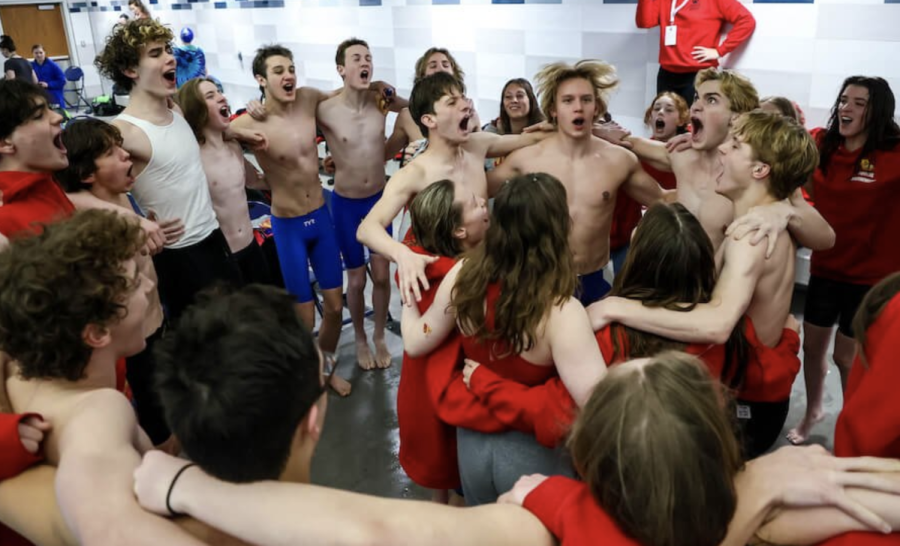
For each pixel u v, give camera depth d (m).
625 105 4.91
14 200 1.96
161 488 0.93
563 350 1.57
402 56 6.51
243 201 3.50
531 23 5.29
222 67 9.17
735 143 1.96
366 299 4.66
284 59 3.48
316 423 0.97
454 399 1.80
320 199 3.69
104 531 0.90
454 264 1.89
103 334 1.13
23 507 1.03
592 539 0.94
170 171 2.85
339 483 2.86
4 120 1.93
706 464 0.89
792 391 3.35
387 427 3.22
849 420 1.21
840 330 2.86
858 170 2.66
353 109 3.75
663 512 0.88
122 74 2.74
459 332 1.86
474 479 1.82
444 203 2.02
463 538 0.92
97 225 1.16
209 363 0.88
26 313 1.06
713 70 2.58
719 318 1.66
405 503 0.94
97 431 1.04
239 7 8.41
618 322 1.69
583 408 1.01
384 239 2.29
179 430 0.90
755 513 1.00
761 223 1.83
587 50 5.01
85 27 13.52
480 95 5.93
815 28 3.87
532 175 1.63
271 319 0.92
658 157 2.86
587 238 2.84
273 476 0.93
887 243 2.64
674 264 1.66
